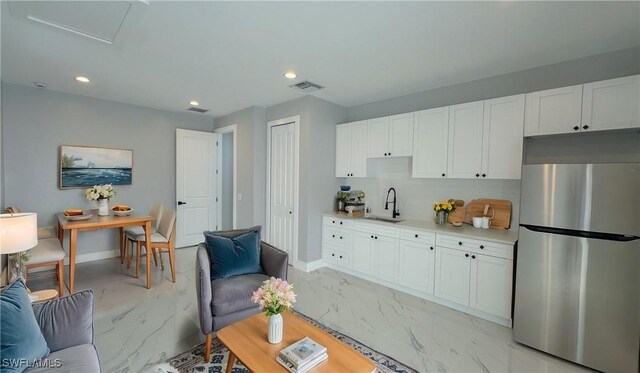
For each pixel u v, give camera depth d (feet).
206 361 6.70
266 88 11.78
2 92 11.60
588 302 6.63
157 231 12.97
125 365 6.53
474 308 9.07
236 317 7.14
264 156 15.20
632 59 7.88
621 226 6.25
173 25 6.97
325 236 13.50
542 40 7.55
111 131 14.43
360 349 7.32
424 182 12.09
